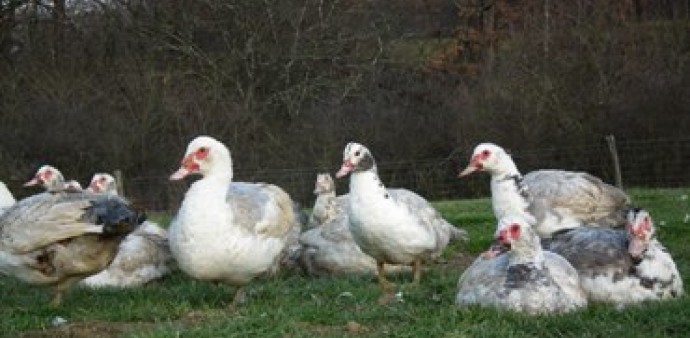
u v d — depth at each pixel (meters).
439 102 26.09
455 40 29.50
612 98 24.02
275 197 8.25
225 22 26.48
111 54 26.28
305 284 9.20
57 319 7.27
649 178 23.03
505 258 7.38
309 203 22.64
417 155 24.33
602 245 7.72
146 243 10.12
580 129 23.70
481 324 6.56
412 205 9.34
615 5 25.66
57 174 12.43
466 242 12.58
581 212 9.95
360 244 9.30
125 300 8.14
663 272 7.49
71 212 7.43
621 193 10.35
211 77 26.03
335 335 6.54
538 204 9.93
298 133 24.55
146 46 26.30
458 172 23.89
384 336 6.48
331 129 24.38
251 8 26.41
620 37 25.19
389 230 9.02
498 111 24.12
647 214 7.54
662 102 23.53
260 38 26.30
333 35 26.72
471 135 23.94
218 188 7.58
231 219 7.55
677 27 25.45
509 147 23.84
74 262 7.53
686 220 13.23
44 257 7.52
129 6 26.58
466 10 29.72
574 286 7.25
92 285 9.41
